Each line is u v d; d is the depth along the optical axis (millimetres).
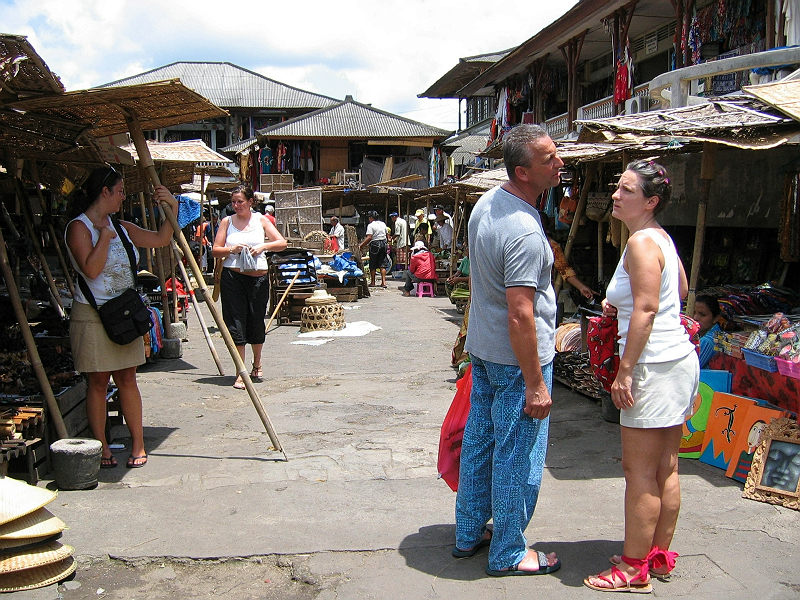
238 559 3412
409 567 3332
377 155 33469
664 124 5090
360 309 13930
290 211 17078
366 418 5898
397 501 4125
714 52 10844
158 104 4684
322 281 13734
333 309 10992
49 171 6570
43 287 5957
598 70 16906
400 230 21938
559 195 9648
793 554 3395
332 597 3080
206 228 20984
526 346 2959
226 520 3850
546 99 18078
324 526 3775
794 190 6055
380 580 3215
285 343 9922
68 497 4141
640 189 3105
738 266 7496
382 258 19266
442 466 3652
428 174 33156
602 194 7121
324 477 4508
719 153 6430
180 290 10578
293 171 32469
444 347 9461
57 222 6992
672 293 3096
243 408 6254
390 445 5152
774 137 4828
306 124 32312
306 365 8289
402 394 6781
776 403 4512
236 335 7164
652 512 3062
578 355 6723
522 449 3158
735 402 4500
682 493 4141
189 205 13133
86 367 4414
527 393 3025
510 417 3135
